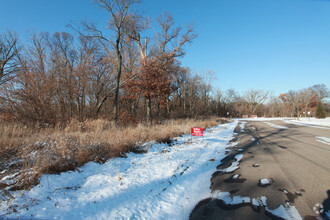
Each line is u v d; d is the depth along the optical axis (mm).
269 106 84375
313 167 5492
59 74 16875
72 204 3383
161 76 18984
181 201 3715
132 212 3264
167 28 20812
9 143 6223
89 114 16438
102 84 20984
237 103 78562
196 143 9773
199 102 38656
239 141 10844
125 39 20922
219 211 3281
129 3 14469
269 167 5613
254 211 3217
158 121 17094
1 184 3707
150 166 5707
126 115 15961
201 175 5125
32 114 11508
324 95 76562
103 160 5832
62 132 9406
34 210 3064
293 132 14938
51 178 4223
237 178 4805
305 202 3461
